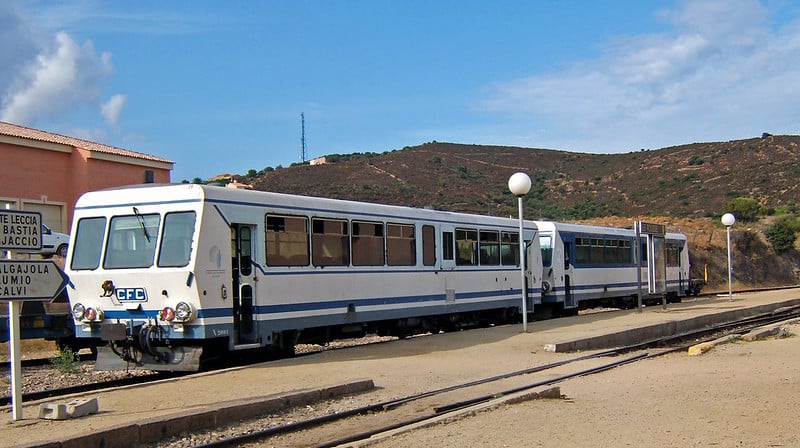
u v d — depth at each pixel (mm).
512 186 21625
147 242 14812
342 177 83000
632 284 34812
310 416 10570
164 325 14398
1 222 9547
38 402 11250
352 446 8625
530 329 22344
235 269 15211
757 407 10789
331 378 13383
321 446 8695
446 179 89812
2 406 11234
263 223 15797
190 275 14141
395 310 19656
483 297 23500
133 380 14867
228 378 13297
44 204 33406
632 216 84375
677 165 97438
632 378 13945
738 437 8898
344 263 18031
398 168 90938
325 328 18047
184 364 14250
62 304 18047
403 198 76938
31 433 9039
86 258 15414
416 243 20703
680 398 11664
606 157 107375
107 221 15328
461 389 12664
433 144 106562
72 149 34500
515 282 25375
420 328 21969
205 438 9156
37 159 33188
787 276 63625
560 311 29703
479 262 23531
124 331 14508
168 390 12062
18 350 9906
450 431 9328
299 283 16609
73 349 18500
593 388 12781
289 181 79188
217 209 14711
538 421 9914
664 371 14906
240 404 10156
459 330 23578
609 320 25359
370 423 10156
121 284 14828
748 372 14547
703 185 89250
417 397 11859
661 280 30828
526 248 26422
